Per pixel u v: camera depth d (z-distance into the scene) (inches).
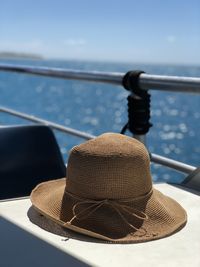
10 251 50.7
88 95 2428.6
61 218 58.6
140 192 58.1
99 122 1534.2
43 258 49.3
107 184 56.9
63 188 64.2
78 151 59.0
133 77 88.7
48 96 2352.4
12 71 136.5
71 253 50.3
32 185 92.6
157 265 47.8
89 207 57.3
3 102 2080.5
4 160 91.5
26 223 57.7
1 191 89.9
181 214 59.4
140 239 53.2
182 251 50.8
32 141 94.9
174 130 1371.8
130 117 89.7
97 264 48.0
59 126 114.3
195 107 1982.0
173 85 83.5
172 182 76.0
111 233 55.3
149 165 60.1
